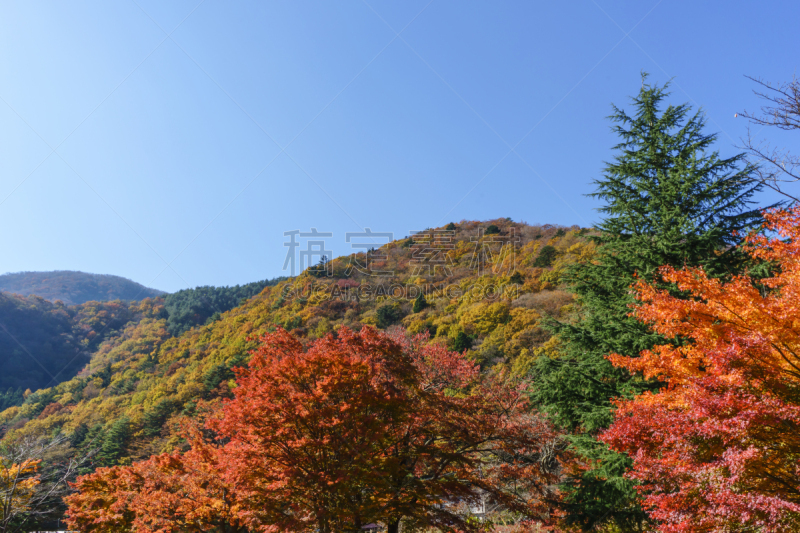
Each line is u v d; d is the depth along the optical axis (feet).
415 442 43.27
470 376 53.67
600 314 50.98
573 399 47.93
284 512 35.42
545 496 46.78
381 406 35.88
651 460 19.58
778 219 21.95
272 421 33.68
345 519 34.17
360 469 34.01
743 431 16.96
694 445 18.42
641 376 43.06
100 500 51.78
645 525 38.91
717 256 44.42
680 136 50.70
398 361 38.99
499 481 47.19
